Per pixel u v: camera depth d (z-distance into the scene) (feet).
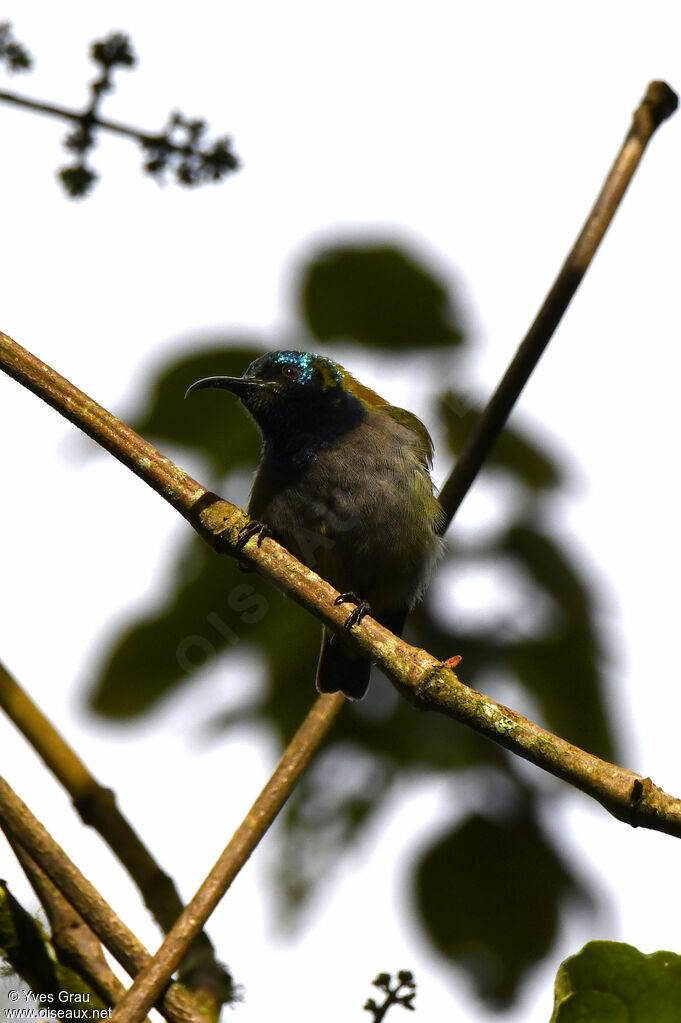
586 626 26.12
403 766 24.53
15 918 17.78
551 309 25.09
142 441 21.29
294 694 25.23
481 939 22.88
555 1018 15.94
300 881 23.45
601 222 25.79
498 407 24.91
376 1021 17.15
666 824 15.76
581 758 16.37
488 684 25.68
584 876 23.39
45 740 19.39
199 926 17.54
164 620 25.53
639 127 27.14
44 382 21.33
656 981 16.02
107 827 19.31
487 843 23.59
